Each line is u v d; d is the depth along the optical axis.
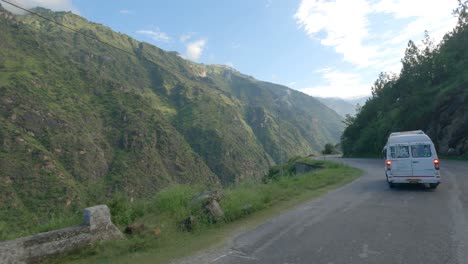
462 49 45.12
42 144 101.69
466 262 4.11
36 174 84.38
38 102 114.50
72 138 112.50
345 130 68.19
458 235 5.32
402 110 42.06
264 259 4.54
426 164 10.77
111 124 145.12
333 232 5.86
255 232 6.17
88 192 96.44
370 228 6.04
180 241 5.67
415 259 4.29
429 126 33.59
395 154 11.28
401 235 5.47
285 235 5.84
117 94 172.75
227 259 4.60
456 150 27.36
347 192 11.31
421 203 8.42
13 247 4.17
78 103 139.88
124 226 7.15
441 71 40.81
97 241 5.28
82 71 172.25
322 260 4.38
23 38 159.12
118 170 119.06
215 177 171.12
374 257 4.42
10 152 86.12
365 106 65.31
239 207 7.89
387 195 10.14
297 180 15.09
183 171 148.88
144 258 4.75
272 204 9.35
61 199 79.50
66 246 4.82
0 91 105.81
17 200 72.06
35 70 137.25
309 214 7.67
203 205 7.60
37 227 7.61
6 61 131.88
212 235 6.07
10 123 97.69
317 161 33.56
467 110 27.77
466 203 8.05
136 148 137.00
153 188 120.19
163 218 7.39
